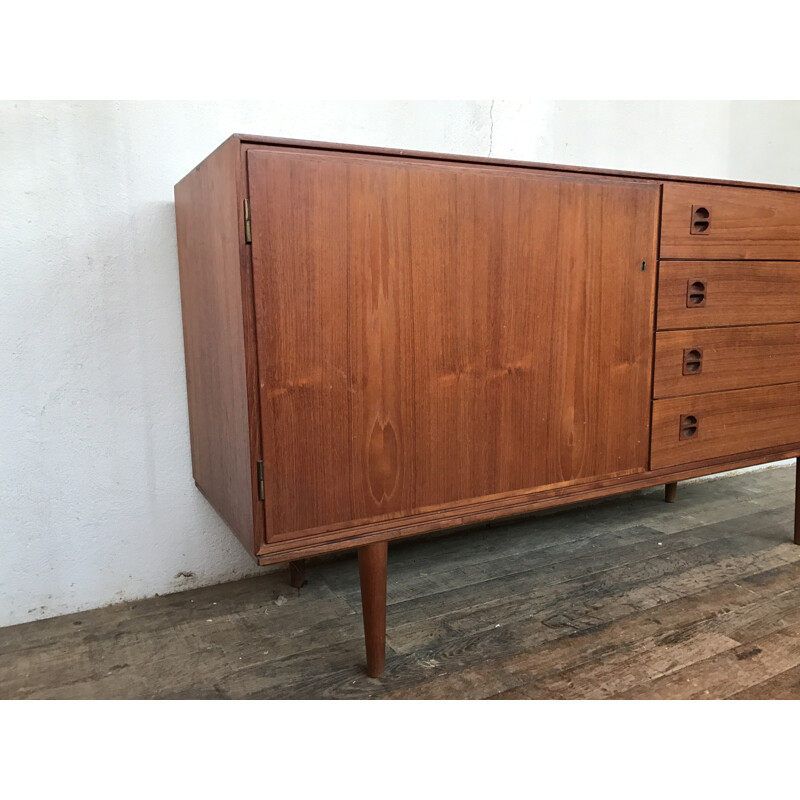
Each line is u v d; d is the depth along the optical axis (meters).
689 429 1.60
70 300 1.51
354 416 1.20
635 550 1.91
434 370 1.26
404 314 1.21
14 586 1.53
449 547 1.96
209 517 1.72
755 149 2.58
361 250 1.16
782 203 1.65
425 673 1.30
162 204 1.57
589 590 1.65
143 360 1.59
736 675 1.27
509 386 1.34
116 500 1.61
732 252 1.58
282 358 1.12
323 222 1.12
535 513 2.24
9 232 1.43
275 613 1.57
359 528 1.23
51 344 1.50
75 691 1.26
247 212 1.07
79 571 1.59
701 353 1.58
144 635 1.47
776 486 2.52
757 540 1.97
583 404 1.44
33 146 1.43
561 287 1.37
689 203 1.50
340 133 1.78
